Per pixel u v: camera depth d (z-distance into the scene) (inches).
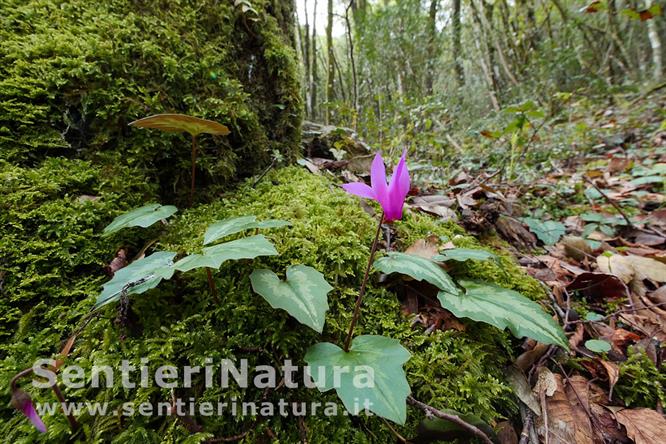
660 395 6.2
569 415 6.0
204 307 5.9
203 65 9.9
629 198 14.9
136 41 8.9
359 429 5.3
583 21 38.1
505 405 6.1
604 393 6.4
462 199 13.1
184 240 7.3
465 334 6.7
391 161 15.4
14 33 7.9
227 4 11.1
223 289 6.2
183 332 5.6
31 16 8.3
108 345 5.3
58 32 8.2
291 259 6.8
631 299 8.7
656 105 28.7
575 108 30.9
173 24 9.8
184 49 9.7
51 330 5.6
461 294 6.8
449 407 5.6
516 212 13.8
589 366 6.8
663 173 15.6
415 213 10.9
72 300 6.1
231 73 11.1
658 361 6.9
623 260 9.8
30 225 6.4
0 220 6.2
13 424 4.6
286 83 12.7
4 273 5.8
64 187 7.2
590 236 12.4
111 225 6.6
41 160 7.5
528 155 20.3
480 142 25.3
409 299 7.3
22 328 5.4
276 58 12.2
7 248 5.9
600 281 8.7
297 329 6.0
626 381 6.5
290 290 5.6
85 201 7.1
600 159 21.6
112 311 5.7
